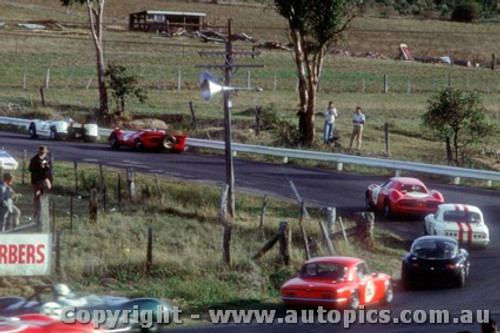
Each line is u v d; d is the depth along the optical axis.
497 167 128.62
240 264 72.94
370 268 77.25
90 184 103.88
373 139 149.75
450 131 130.00
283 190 108.19
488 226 94.31
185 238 82.06
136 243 79.38
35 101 176.88
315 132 150.88
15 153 125.12
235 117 164.25
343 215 97.12
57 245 67.94
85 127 140.50
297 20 138.25
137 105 176.62
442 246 72.88
